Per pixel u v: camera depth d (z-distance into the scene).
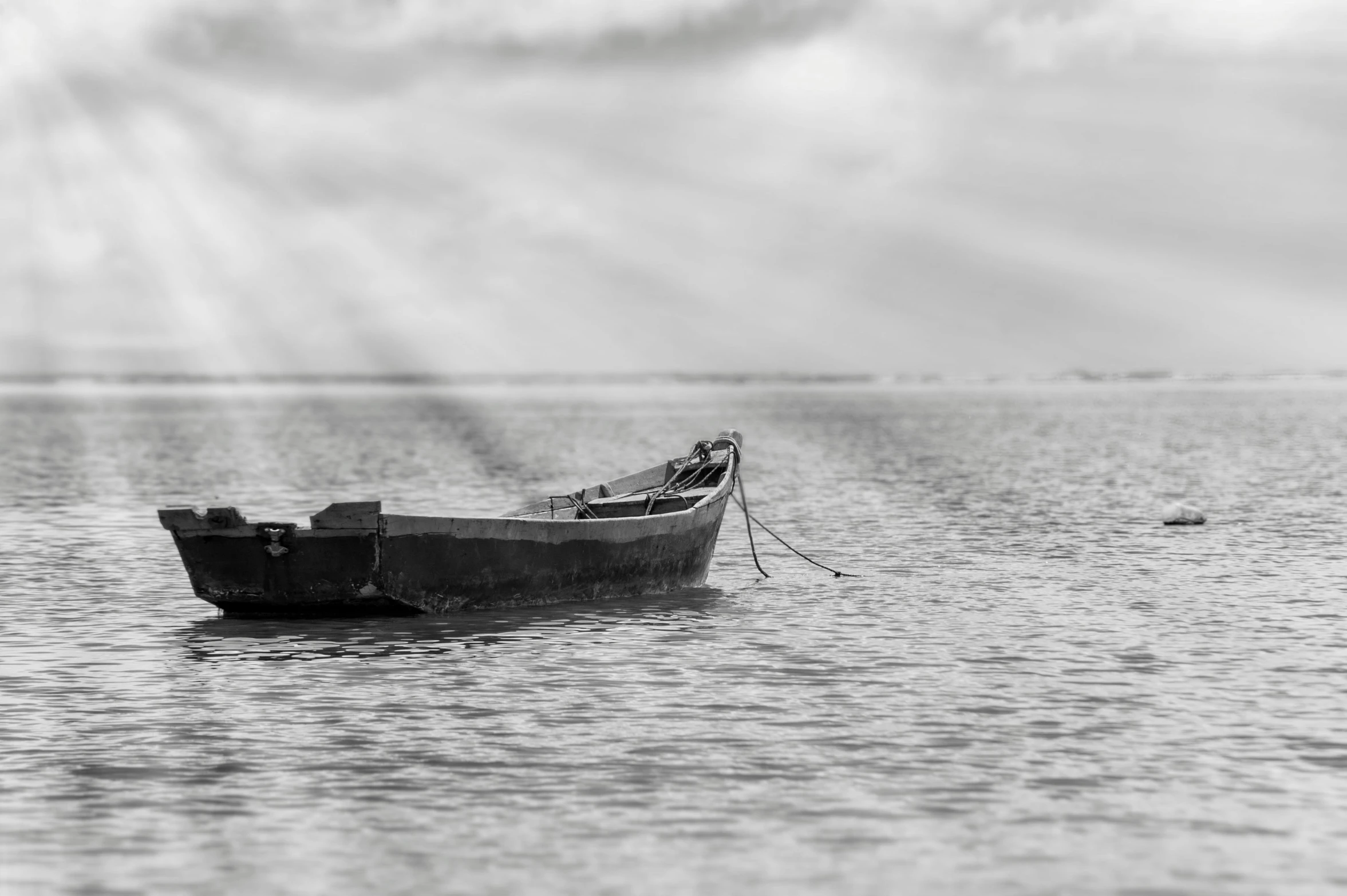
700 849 28.50
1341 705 39.34
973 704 39.69
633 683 42.44
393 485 126.88
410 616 52.16
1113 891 26.41
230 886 26.70
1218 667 44.38
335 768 33.81
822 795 31.66
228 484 126.38
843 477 131.75
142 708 39.66
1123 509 96.94
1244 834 29.27
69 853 28.36
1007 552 73.94
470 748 35.44
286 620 52.16
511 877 27.11
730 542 79.06
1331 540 77.88
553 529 54.44
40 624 52.69
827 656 46.31
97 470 144.25
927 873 27.23
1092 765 33.81
